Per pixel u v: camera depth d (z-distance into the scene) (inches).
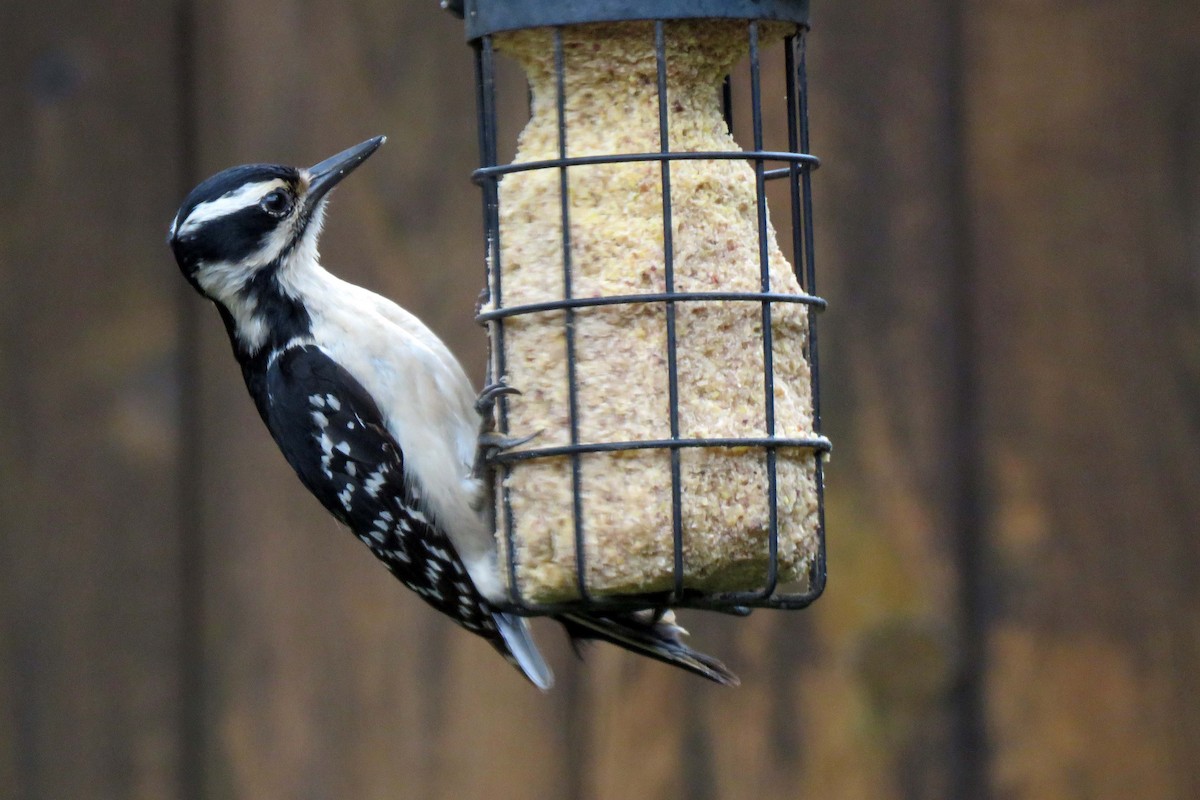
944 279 462.0
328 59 482.6
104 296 476.4
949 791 449.4
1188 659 448.5
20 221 477.7
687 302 367.6
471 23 377.4
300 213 454.0
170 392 475.2
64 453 473.4
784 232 462.9
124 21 482.6
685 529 364.2
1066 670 450.3
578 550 366.3
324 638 468.8
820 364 460.4
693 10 361.7
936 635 451.8
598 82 375.6
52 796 465.4
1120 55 465.1
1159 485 453.1
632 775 458.3
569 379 368.8
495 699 465.1
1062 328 459.2
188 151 481.1
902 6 469.4
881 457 457.7
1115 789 447.2
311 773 465.4
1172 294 458.0
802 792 451.8
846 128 467.2
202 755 467.5
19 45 480.7
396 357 447.8
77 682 468.4
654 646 423.2
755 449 368.5
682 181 371.2
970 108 466.3
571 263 370.0
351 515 446.9
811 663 454.9
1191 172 461.1
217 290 454.0
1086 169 462.9
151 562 471.5
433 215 478.6
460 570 435.8
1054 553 453.7
